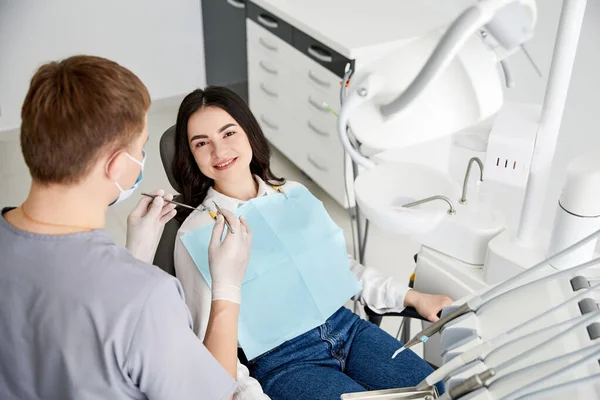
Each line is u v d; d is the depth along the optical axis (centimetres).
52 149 84
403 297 157
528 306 101
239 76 349
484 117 85
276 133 324
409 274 252
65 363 90
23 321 90
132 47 378
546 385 80
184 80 401
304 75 277
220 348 113
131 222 131
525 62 223
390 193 149
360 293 161
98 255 89
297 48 276
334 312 153
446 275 155
